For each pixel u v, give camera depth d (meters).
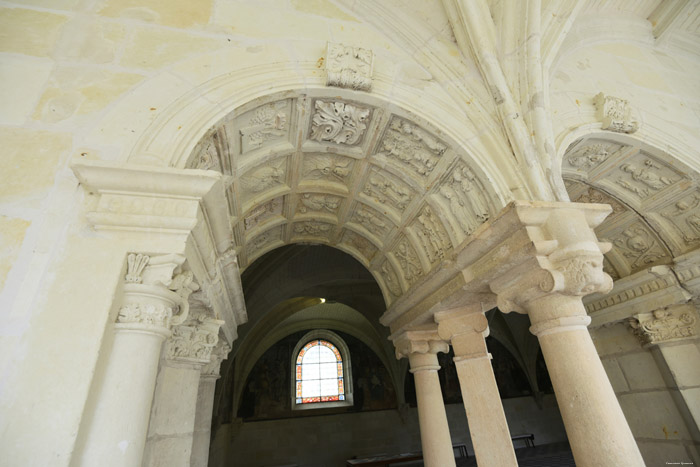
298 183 3.06
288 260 6.89
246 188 2.76
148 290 1.44
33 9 2.00
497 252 2.15
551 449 10.51
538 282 1.92
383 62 2.51
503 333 12.11
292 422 10.40
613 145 2.95
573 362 1.80
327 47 2.28
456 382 11.84
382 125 2.51
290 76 2.20
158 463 1.99
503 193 2.24
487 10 2.56
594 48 3.51
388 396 11.21
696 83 3.68
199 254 1.91
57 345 1.23
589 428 1.64
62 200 1.52
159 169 1.52
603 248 1.96
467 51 2.60
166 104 1.89
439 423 3.30
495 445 2.46
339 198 3.33
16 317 1.27
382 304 9.85
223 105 1.97
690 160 2.88
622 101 2.88
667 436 3.23
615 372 3.74
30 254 1.39
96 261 1.40
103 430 1.19
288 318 11.29
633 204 3.30
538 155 2.29
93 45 1.98
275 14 2.45
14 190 1.50
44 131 1.67
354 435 10.51
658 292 3.28
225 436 8.95
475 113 2.45
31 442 1.09
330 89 2.24
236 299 3.25
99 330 1.28
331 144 2.67
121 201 1.51
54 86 1.80
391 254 3.62
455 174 2.52
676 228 3.22
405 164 2.76
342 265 7.34
